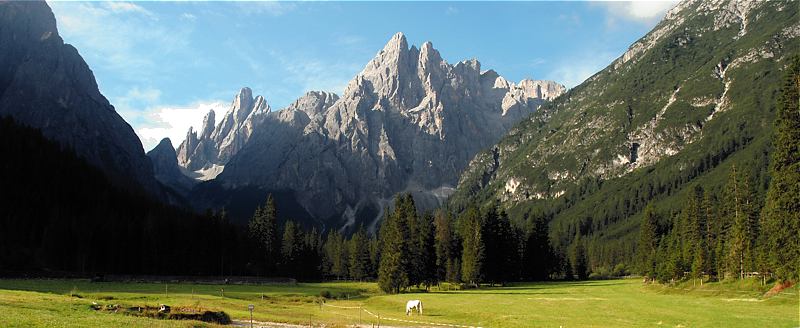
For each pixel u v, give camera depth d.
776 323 52.41
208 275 155.25
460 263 149.12
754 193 107.75
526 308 72.44
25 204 162.75
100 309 53.84
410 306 70.94
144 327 41.03
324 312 72.81
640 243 168.25
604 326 52.88
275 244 175.25
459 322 62.22
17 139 185.88
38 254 143.38
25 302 51.81
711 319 56.53
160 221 163.25
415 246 128.88
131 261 151.00
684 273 122.88
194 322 49.50
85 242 146.62
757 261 90.88
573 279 192.50
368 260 175.50
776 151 81.25
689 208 134.25
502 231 159.25
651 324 54.22
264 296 92.12
